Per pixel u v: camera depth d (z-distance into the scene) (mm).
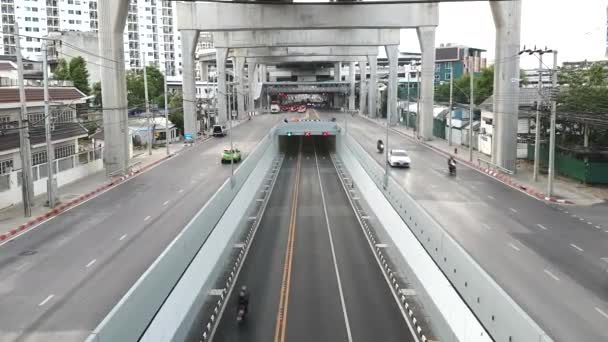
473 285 19578
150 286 19016
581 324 18203
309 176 63688
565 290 21422
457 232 30422
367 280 28938
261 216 43844
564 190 43469
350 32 104375
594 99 52594
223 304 25734
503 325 16734
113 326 15578
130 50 162375
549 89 51188
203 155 68000
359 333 22531
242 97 133625
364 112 149750
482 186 45688
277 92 178625
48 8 148500
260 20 81625
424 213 27781
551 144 40094
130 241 29672
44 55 37812
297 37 103312
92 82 112625
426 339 22000
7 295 21797
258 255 33406
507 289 21469
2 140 44438
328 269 30656
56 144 54312
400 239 31891
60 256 27188
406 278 29203
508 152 51750
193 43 84125
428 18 80812
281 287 27844
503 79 52156
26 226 33562
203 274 26344
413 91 156000
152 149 74688
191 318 23359
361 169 54656
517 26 52125
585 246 27750
